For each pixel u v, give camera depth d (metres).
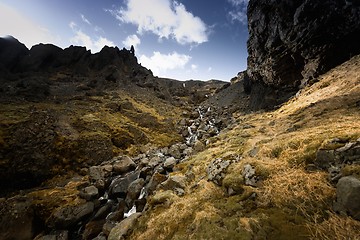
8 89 44.94
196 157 18.30
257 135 18.86
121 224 10.95
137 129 37.34
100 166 24.55
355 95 18.55
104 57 85.56
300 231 6.44
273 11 38.25
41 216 15.73
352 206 6.25
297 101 29.25
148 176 19.38
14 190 20.39
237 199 9.05
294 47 33.91
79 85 63.03
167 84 115.12
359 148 7.68
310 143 10.27
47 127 25.97
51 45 83.94
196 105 79.75
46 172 22.55
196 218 8.71
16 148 21.64
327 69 31.05
